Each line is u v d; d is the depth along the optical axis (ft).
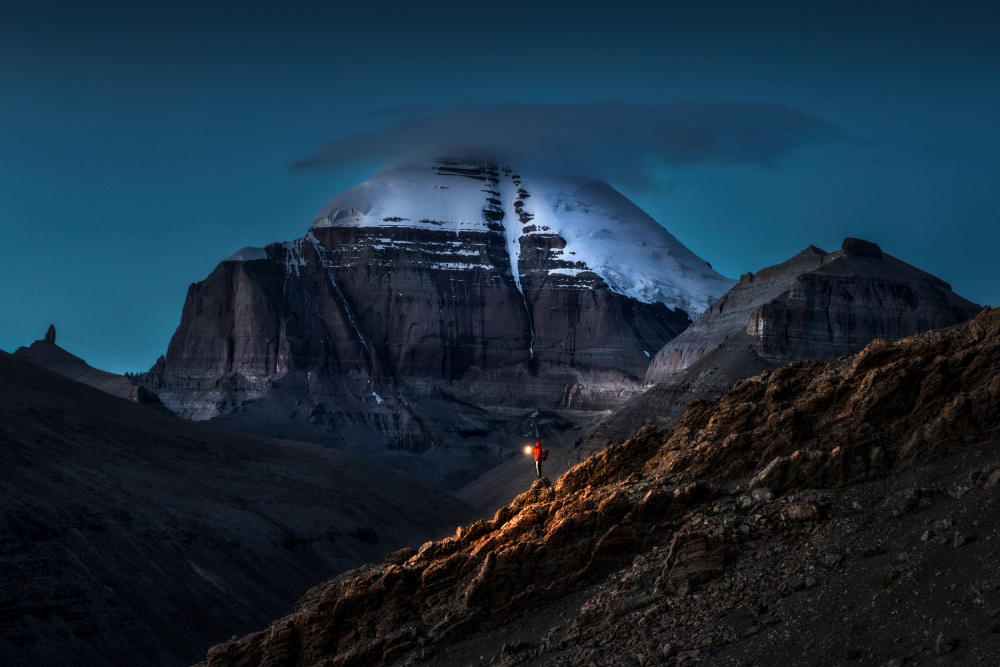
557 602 94.94
